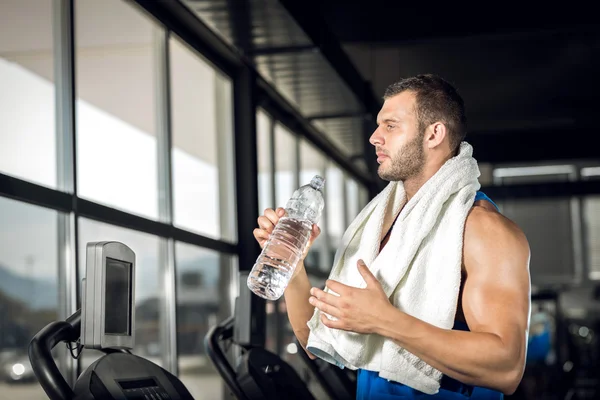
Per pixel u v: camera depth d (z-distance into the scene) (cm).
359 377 182
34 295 351
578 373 1098
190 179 522
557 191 1138
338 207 876
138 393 205
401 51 714
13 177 320
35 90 357
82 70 397
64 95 370
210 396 530
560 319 1167
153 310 468
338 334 177
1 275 346
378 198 188
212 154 575
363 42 636
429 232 172
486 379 155
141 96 462
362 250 182
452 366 155
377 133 181
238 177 604
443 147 178
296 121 730
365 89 696
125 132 437
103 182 409
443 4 611
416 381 168
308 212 188
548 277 1307
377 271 173
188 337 499
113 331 206
